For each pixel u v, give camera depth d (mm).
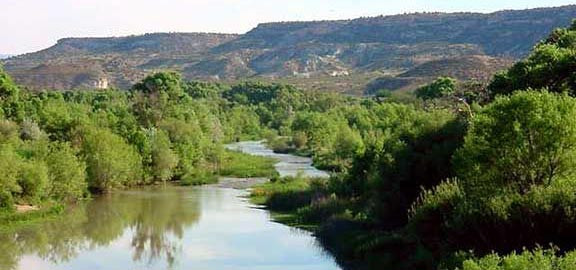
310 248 50562
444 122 50312
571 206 32094
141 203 74062
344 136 113062
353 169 67250
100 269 45812
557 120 36656
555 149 36688
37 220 63219
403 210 48281
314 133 142500
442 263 33719
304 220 61312
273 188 81312
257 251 49938
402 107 118812
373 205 52250
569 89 53750
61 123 88562
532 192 33406
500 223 32938
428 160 47562
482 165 38469
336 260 46594
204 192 83312
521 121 37406
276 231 57375
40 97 121188
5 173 62625
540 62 57531
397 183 48625
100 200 76250
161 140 94875
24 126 85188
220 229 58938
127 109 120500
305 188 75000
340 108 183750
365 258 44000
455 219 34906
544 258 25781
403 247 42531
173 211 68688
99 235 57344
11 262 47781
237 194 81312
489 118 38812
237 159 117625
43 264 47375
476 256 33531
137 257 49219
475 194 37219
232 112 198875
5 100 97125
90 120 95062
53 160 71750
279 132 192000
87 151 82125
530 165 37250
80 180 74375
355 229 51750
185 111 122750
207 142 110188
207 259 47938
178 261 47594
